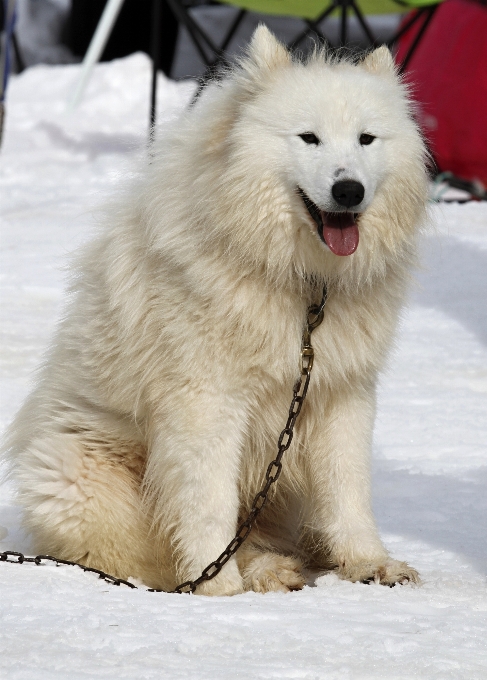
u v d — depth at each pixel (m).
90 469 16.36
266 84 15.79
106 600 13.27
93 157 54.03
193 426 15.41
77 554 16.39
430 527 18.52
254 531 17.62
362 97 15.48
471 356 29.17
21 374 25.91
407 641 11.96
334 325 15.79
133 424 16.48
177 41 78.94
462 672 11.08
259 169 15.12
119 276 16.11
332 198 14.73
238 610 13.05
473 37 49.88
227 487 15.55
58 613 12.37
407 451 23.03
